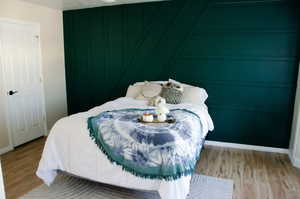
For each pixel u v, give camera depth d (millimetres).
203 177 2820
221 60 3713
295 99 3412
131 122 2404
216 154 3549
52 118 4586
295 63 3373
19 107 3834
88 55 4582
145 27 4070
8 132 3643
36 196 2395
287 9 3301
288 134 3551
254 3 3420
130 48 4242
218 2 3576
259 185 2646
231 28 3584
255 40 3502
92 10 4375
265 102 3600
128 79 4367
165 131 2146
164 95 3523
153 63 4137
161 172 1982
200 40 3773
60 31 4613
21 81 3842
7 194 2424
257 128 3693
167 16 3902
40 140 4184
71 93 4875
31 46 3990
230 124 3816
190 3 3730
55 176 2590
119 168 2191
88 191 2488
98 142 2271
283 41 3381
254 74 3588
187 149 2107
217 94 3818
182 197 1943
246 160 3330
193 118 2691
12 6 3596
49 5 4121
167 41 3975
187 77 3949
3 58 3514
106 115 2641
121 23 4223
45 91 4367
